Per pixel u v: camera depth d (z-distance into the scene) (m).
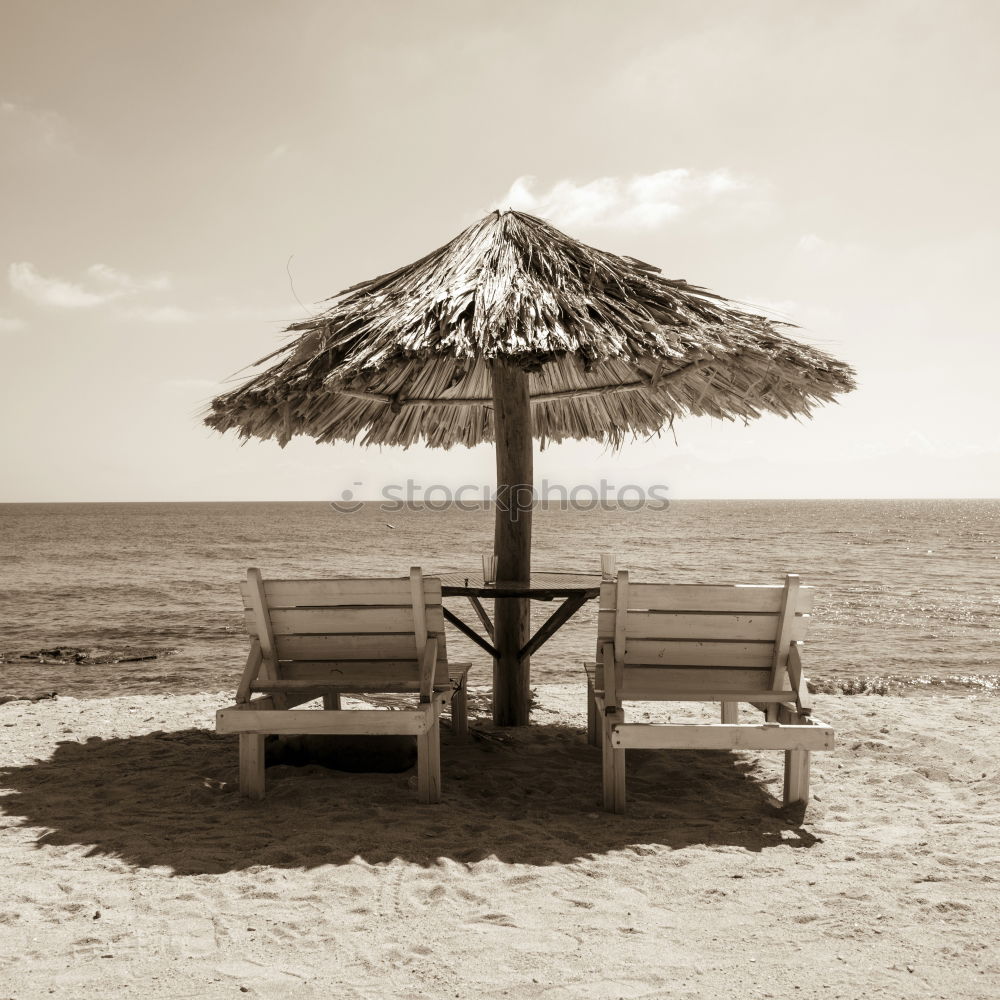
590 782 4.39
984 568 28.67
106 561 35.75
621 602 3.79
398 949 2.44
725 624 3.89
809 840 3.42
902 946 2.43
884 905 2.71
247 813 3.77
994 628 14.05
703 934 2.53
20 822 3.66
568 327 4.26
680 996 2.17
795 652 3.91
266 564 32.66
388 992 2.20
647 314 4.55
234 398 4.84
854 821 3.68
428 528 82.31
